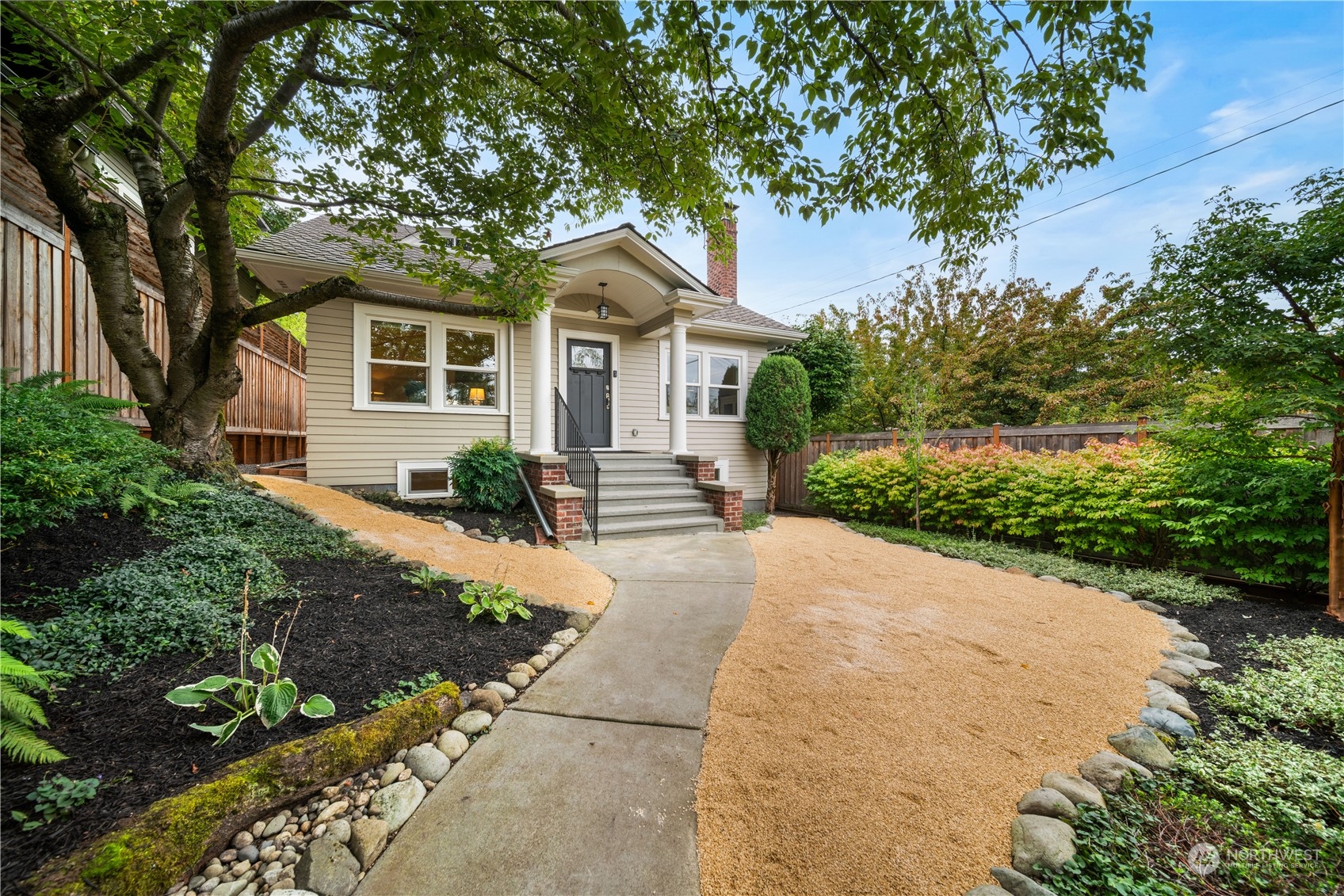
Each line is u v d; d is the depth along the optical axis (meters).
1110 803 1.87
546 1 2.76
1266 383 4.01
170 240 4.82
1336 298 3.75
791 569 5.23
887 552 6.15
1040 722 2.40
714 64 2.96
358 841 1.62
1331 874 1.53
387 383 7.42
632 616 3.78
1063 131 2.90
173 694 1.79
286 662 2.46
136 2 3.39
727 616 3.83
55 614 2.37
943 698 2.61
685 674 2.85
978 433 7.91
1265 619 3.81
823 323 16.86
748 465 10.56
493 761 2.06
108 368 5.79
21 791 1.50
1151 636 3.47
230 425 8.66
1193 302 4.28
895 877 1.54
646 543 6.39
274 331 11.13
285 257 6.29
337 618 2.99
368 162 4.50
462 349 7.91
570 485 6.86
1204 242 4.25
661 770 2.02
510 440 8.13
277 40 4.10
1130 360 11.64
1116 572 4.93
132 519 3.44
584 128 4.07
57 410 3.36
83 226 4.18
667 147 3.73
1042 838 1.64
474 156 4.55
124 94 3.51
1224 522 4.38
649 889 1.49
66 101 3.44
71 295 5.12
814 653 3.16
